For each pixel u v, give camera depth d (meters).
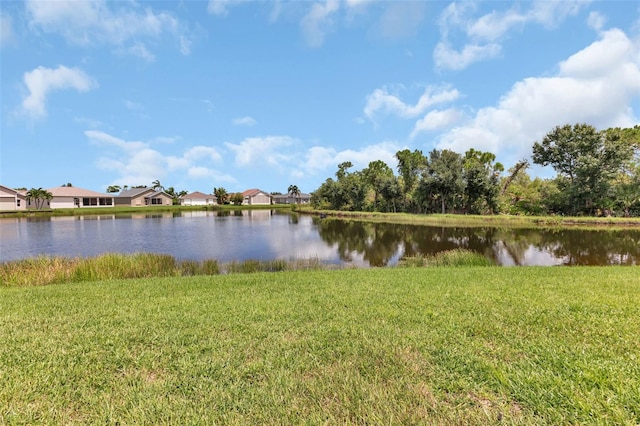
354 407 2.22
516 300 4.86
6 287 7.91
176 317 4.23
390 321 3.98
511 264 13.48
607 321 3.81
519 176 44.25
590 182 31.83
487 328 3.64
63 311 4.64
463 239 21.27
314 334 3.55
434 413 2.15
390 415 2.12
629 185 29.98
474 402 2.27
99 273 9.74
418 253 16.47
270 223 34.12
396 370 2.72
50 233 24.39
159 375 2.70
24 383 2.54
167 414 2.16
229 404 2.27
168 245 19.00
